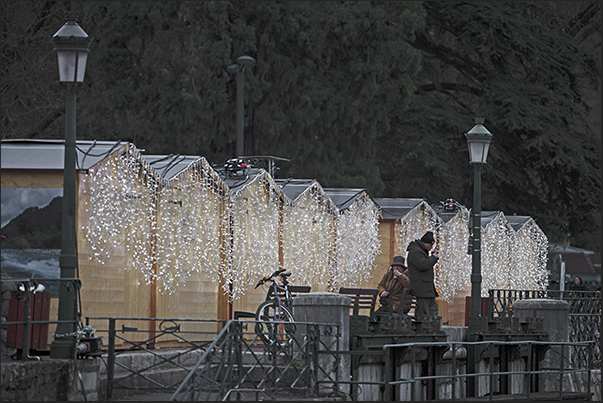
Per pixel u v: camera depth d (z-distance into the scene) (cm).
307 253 4022
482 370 3784
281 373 2548
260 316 3094
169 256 3184
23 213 2745
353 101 7262
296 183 4097
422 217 4862
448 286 4991
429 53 8850
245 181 3650
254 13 7012
